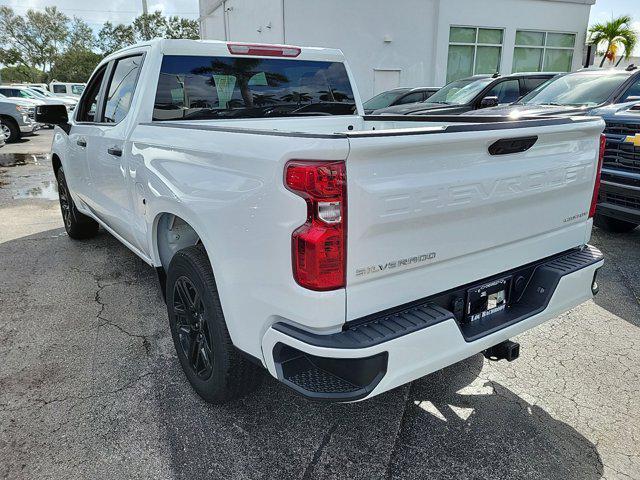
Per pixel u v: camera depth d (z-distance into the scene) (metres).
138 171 3.13
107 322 3.69
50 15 70.31
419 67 16.78
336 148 1.72
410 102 12.69
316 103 4.18
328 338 1.87
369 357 1.84
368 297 1.94
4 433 2.49
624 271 4.70
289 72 3.96
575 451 2.41
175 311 2.83
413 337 1.94
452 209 2.07
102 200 4.13
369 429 2.56
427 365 2.02
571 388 2.90
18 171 10.84
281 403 2.75
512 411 2.70
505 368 3.11
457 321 2.28
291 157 1.80
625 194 5.03
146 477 2.23
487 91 9.63
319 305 1.84
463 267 2.26
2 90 24.45
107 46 71.81
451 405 2.75
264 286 2.01
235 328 2.23
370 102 13.22
